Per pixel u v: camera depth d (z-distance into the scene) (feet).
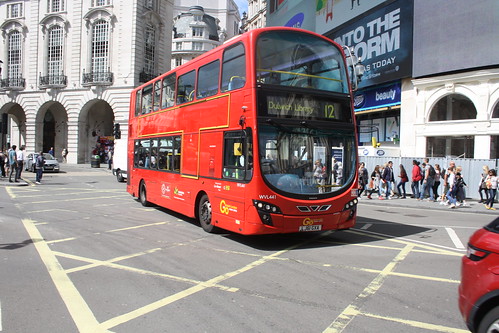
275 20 113.39
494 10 54.29
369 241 27.66
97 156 131.13
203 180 29.58
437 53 60.80
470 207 48.96
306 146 24.82
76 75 142.10
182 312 14.57
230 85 26.30
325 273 19.67
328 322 13.69
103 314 14.38
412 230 32.30
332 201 24.72
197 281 18.30
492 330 10.07
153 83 41.65
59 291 16.80
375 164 67.92
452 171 49.55
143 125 45.09
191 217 33.17
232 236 28.78
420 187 58.70
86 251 23.90
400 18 66.49
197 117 30.91
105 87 138.31
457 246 26.12
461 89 58.90
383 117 74.54
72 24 142.61
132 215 38.29
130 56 136.67
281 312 14.60
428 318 14.06
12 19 149.07
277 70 24.68
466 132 58.18
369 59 73.72
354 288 17.39
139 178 45.98
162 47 151.23
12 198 50.19
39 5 147.02
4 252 23.39
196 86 31.40
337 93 26.48
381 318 14.05
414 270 20.33
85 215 37.88
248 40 24.36
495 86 55.31
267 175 23.43
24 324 13.44
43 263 21.11
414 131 65.46
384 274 19.54
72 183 74.79
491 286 10.07
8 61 151.12
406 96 67.05
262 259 22.39
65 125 155.63
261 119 23.62
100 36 140.15
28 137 148.05
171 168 36.06
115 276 18.99
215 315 14.30
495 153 56.39
